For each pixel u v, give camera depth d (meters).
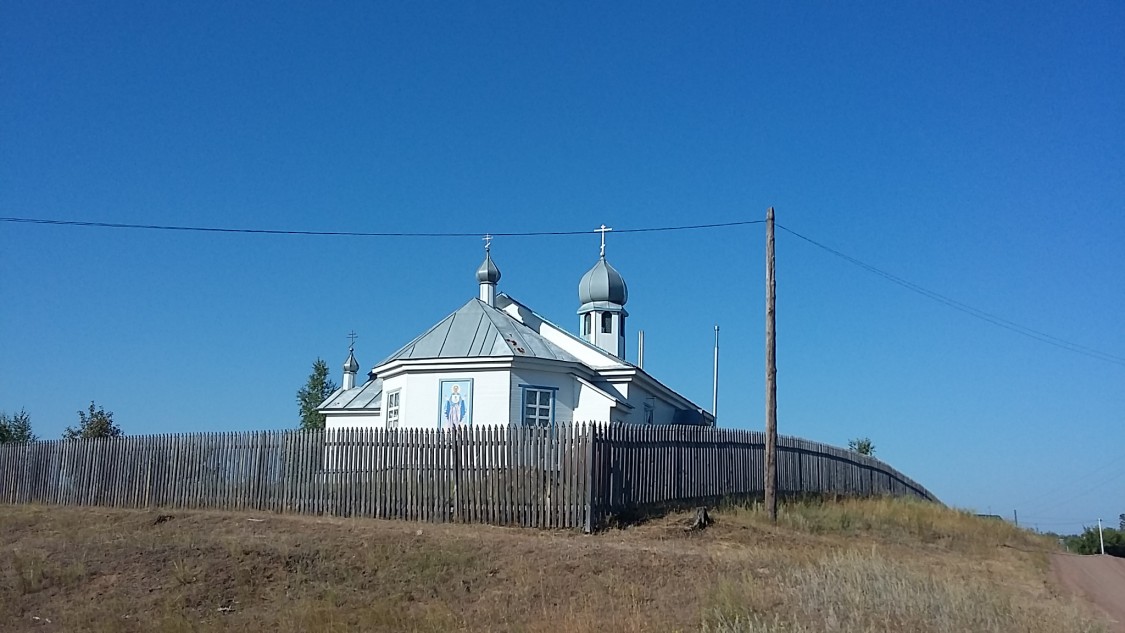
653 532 20.22
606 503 20.72
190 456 27.02
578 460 20.41
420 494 22.20
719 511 23.89
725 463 27.59
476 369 30.92
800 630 11.61
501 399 30.61
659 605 13.69
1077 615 14.22
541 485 20.67
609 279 45.22
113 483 28.80
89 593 15.58
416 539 18.34
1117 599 17.58
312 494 24.16
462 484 21.62
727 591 13.40
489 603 14.34
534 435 20.92
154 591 15.41
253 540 18.38
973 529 27.03
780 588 14.29
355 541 18.30
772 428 24.34
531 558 16.67
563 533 19.83
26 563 17.12
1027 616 13.69
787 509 25.53
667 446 23.97
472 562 16.62
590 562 16.22
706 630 11.83
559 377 32.03
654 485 23.03
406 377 31.48
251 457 25.61
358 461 23.44
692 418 43.50
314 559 16.83
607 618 12.94
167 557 16.88
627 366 35.50
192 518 23.39
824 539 21.64
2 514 26.47
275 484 24.94
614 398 32.03
